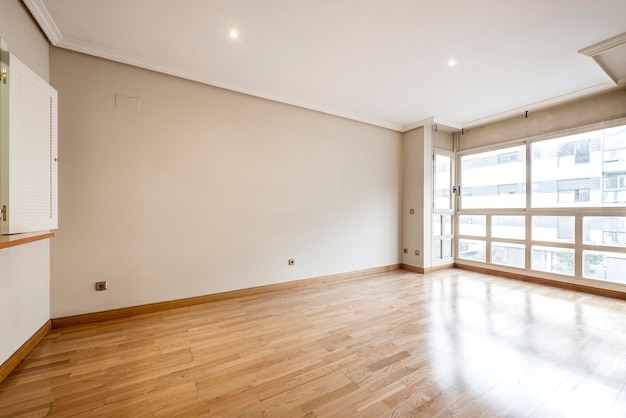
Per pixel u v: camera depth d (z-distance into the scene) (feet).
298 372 6.55
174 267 10.75
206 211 11.41
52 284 8.75
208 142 11.47
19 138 5.92
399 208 18.21
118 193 9.73
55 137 7.31
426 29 8.32
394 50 9.43
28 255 7.43
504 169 16.20
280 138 13.39
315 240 14.57
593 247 12.81
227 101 11.96
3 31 6.32
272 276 13.16
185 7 7.37
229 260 11.98
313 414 5.17
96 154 9.38
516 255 15.64
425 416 5.11
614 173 12.26
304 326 9.16
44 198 6.85
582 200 13.20
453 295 12.49
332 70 10.80
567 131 13.51
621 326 9.03
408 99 13.65
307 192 14.28
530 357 7.18
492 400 5.56
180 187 10.85
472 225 17.78
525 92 12.77
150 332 8.64
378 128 17.12
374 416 5.12
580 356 7.21
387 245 17.61
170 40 8.85
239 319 9.71
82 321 9.17
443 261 18.02
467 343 7.95
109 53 9.35
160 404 5.43
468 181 18.06
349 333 8.64
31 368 6.63
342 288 13.66
